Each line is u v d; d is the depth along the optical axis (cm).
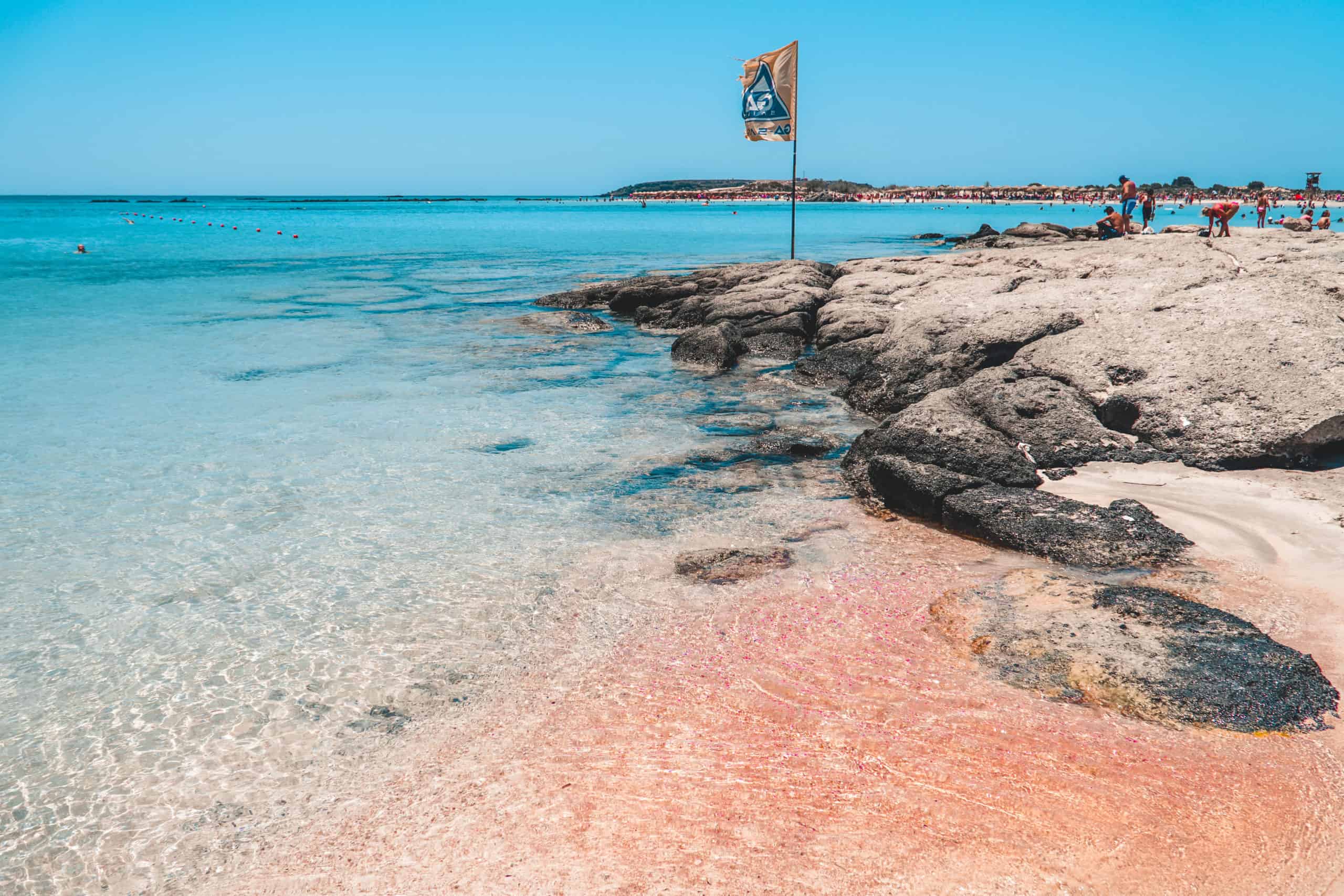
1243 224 8012
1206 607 720
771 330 2109
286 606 818
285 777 582
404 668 711
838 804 534
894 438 1138
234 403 1555
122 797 564
